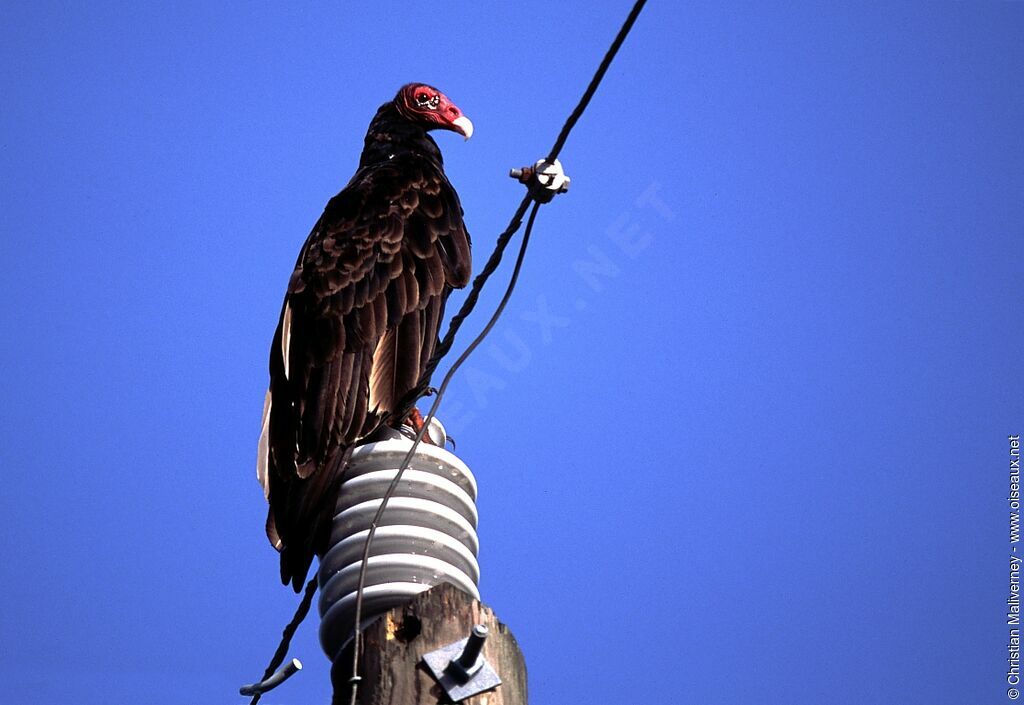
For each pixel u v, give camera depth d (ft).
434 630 20.74
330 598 22.63
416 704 19.92
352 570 22.56
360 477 24.09
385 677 20.27
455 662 20.06
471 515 23.90
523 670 21.02
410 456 23.52
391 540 22.72
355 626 21.24
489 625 20.93
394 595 21.97
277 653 25.26
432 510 23.29
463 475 24.16
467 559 22.97
